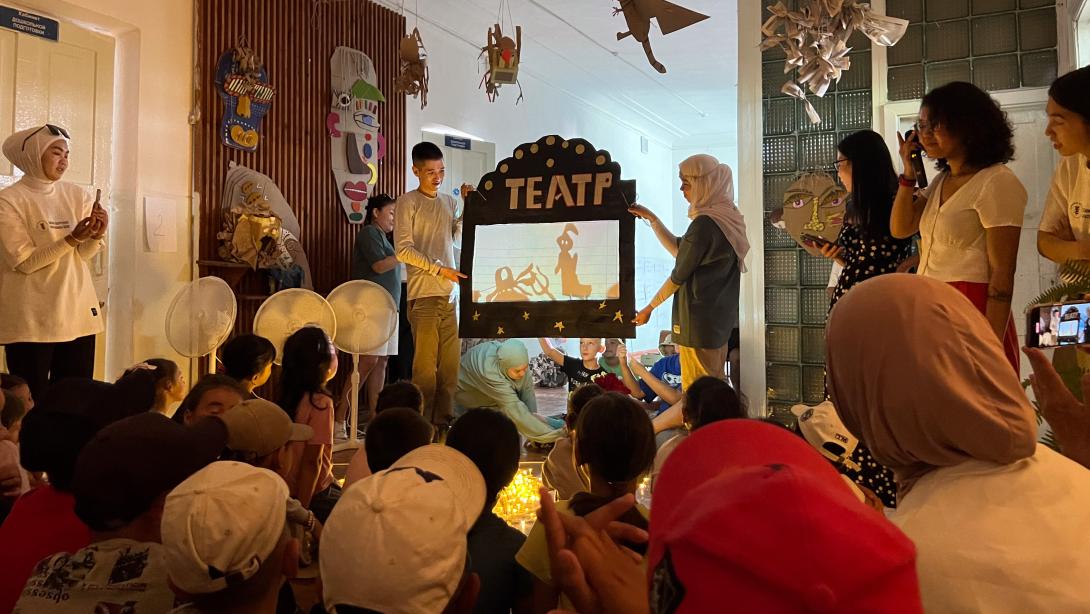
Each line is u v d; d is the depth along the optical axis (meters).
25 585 1.38
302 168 6.18
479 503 1.41
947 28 5.22
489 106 8.82
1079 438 1.09
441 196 5.45
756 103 5.63
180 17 5.30
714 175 4.36
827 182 5.04
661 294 4.35
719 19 8.01
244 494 1.18
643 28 3.87
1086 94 2.06
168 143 5.21
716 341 4.29
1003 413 0.87
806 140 5.54
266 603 1.22
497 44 5.21
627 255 4.47
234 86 5.52
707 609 0.49
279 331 4.39
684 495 0.65
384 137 6.96
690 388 2.70
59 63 4.68
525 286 4.58
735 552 0.49
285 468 2.15
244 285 5.71
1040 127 5.00
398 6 7.20
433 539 1.09
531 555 1.59
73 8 4.65
